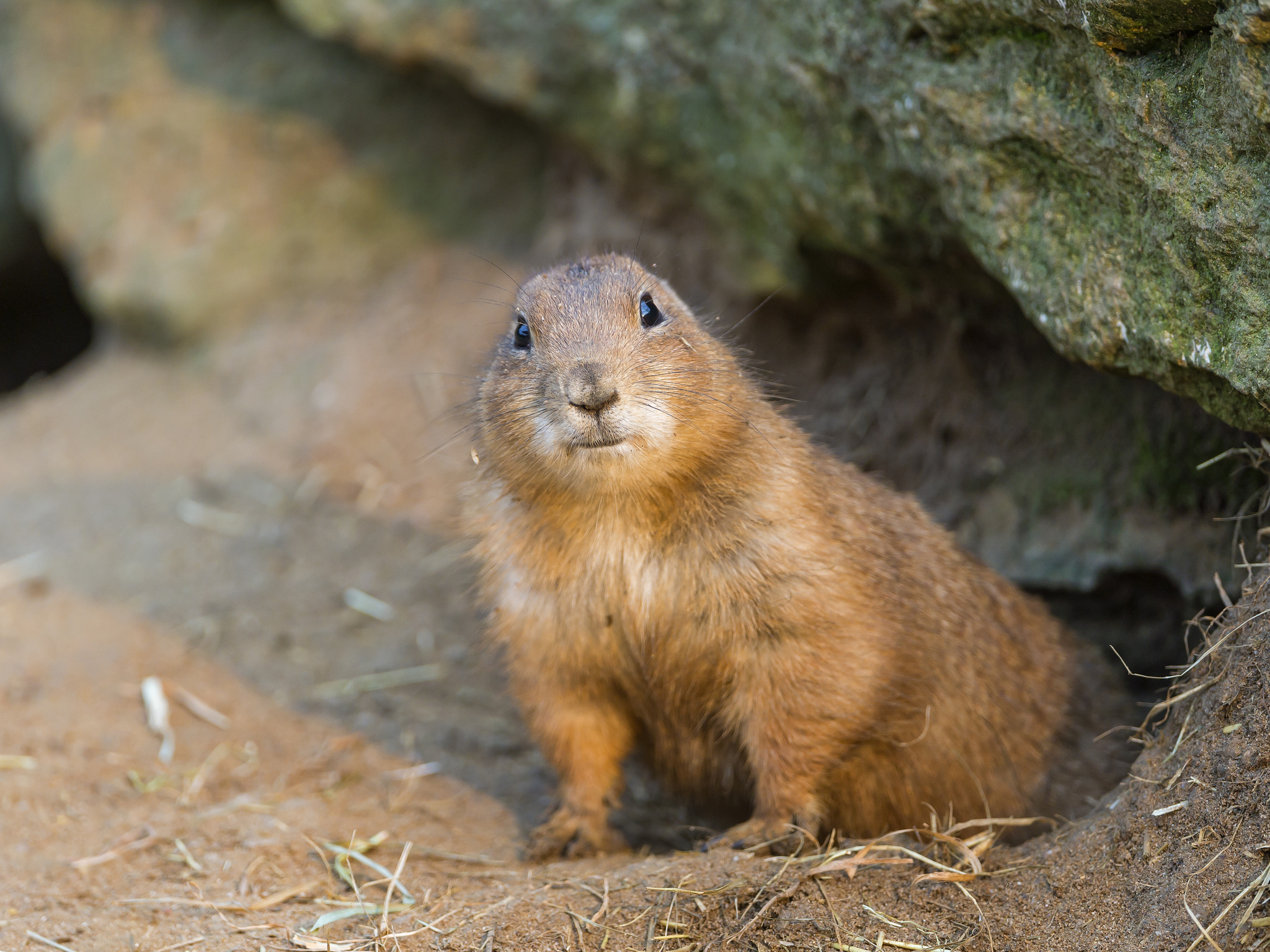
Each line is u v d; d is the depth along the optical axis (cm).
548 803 1053
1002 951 705
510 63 1437
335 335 1786
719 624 859
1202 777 717
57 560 1473
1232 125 699
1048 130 824
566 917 745
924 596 933
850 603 854
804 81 1052
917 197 1025
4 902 828
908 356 1335
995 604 1002
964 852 789
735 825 1039
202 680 1238
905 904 746
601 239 1584
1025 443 1209
